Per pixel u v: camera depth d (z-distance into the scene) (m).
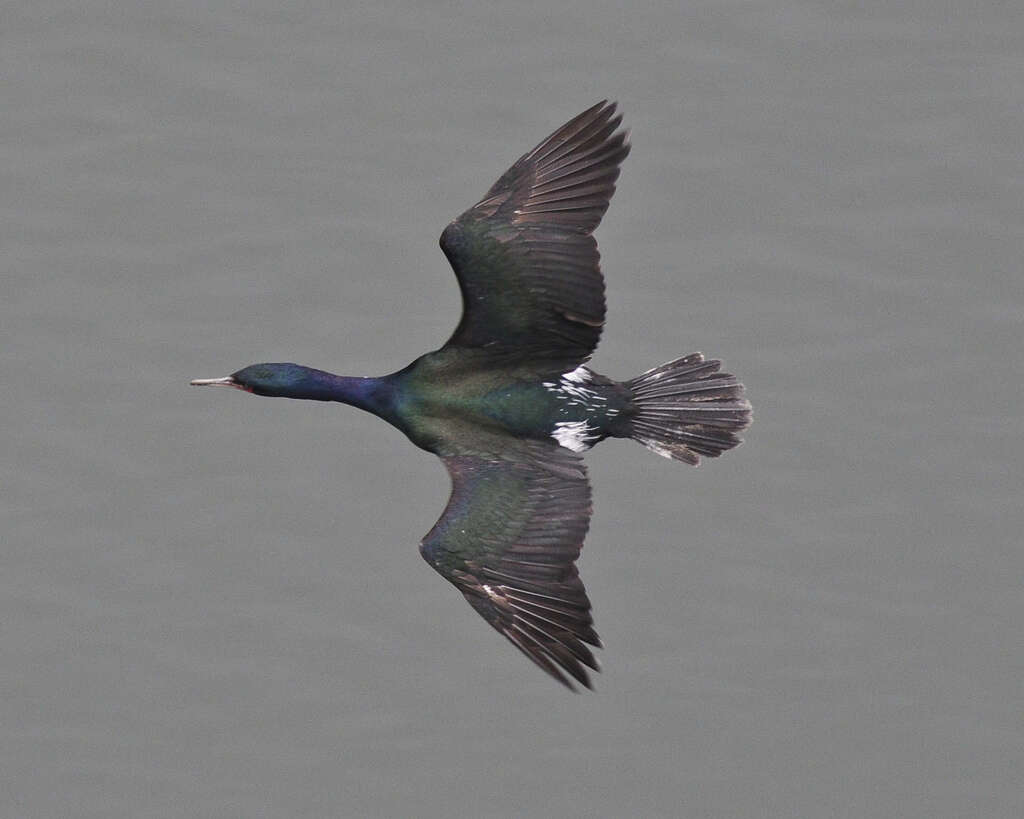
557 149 21.27
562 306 21.28
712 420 22.09
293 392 22.27
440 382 21.72
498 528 20.66
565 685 20.06
